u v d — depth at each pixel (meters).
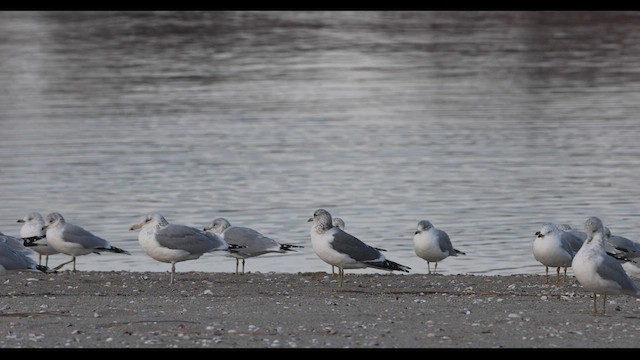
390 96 53.62
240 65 66.50
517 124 44.69
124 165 36.06
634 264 18.52
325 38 80.25
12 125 44.88
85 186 32.56
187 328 14.42
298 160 37.06
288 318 15.15
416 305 16.38
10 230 26.98
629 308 16.38
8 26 88.12
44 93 54.88
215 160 37.06
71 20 92.25
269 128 44.28
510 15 92.56
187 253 19.48
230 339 13.77
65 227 20.97
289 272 22.59
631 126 43.62
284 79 60.38
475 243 25.34
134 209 29.44
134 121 46.22
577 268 15.66
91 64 67.00
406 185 32.62
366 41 78.31
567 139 40.81
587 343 13.68
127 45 77.06
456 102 51.50
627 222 27.47
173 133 43.00
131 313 15.58
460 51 72.00
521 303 16.72
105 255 24.31
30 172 34.75
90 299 16.94
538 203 29.89
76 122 45.69
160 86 57.66
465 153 38.12
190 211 29.12
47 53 72.25
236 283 19.45
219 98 53.31
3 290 18.27
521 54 70.25
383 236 26.19
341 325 14.66
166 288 18.69
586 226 15.74
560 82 58.00
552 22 86.81
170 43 78.31
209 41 79.25
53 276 20.09
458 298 17.27
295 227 27.20
